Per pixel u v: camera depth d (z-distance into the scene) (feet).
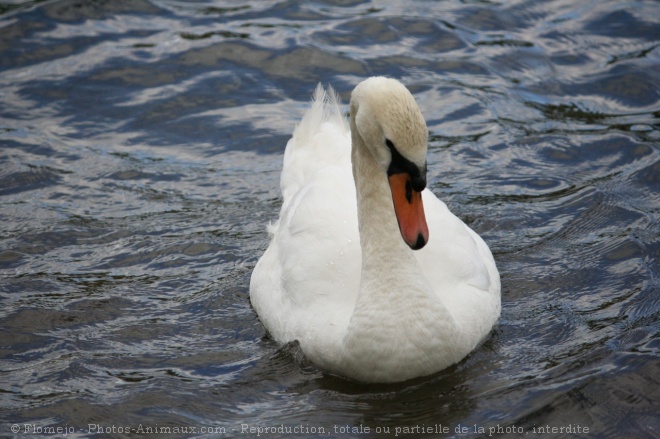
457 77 61.16
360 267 38.68
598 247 45.37
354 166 36.63
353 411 34.94
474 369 36.96
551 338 38.93
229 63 62.69
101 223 48.93
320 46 63.82
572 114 57.57
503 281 43.50
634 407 34.06
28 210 49.85
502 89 60.03
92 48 64.34
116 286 44.01
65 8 68.28
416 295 35.68
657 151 53.01
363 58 62.75
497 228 47.73
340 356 36.40
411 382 36.29
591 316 40.24
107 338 40.22
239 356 38.86
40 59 63.31
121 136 56.70
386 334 35.50
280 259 41.09
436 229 39.99
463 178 52.34
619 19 66.13
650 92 59.11
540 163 53.31
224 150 55.57
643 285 41.96
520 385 35.68
